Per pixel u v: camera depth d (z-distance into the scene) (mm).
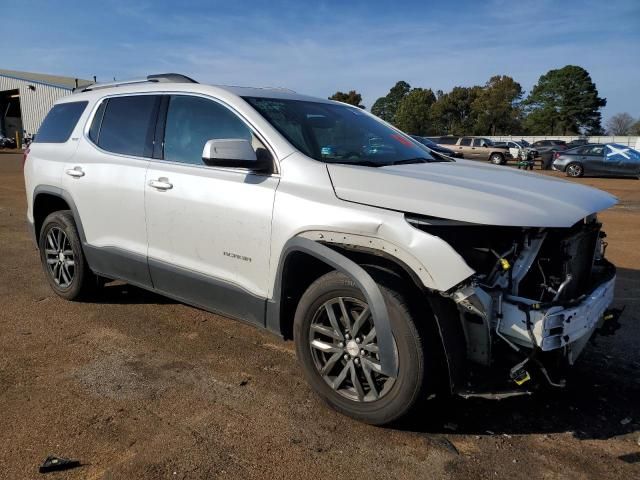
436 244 2656
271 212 3268
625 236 8914
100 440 2861
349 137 3771
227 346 4090
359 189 3014
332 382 3133
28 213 5391
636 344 4227
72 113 5008
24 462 2672
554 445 2895
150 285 4207
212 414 3135
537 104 90000
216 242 3604
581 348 3066
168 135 4027
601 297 3076
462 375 2756
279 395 3367
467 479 2607
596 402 3350
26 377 3541
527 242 2791
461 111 87938
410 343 2738
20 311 4762
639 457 2795
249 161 3248
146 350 3996
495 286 2717
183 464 2678
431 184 2945
